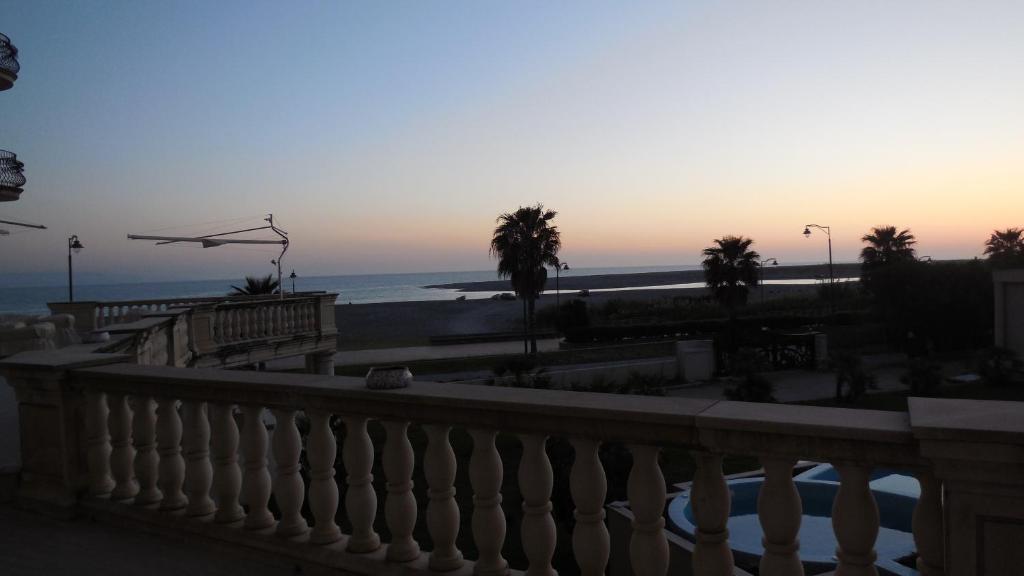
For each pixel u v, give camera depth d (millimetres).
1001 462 2076
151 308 23172
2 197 15516
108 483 4918
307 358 21500
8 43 14320
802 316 45781
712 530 2789
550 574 3197
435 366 32625
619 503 7027
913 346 38500
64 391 4848
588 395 3150
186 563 4012
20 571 3912
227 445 4219
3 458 6137
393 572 3541
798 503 2615
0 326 15914
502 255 42594
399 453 3566
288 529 3971
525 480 3172
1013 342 30203
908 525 6043
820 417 2555
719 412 2707
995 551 2117
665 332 42781
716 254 40500
